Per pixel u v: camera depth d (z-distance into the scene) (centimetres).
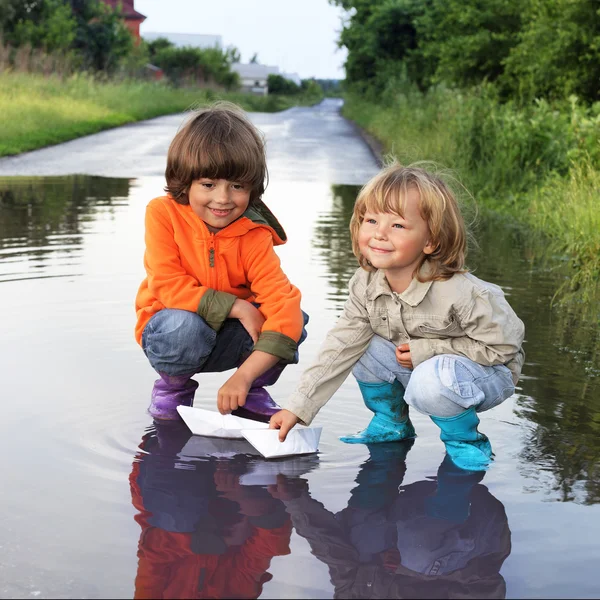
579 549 194
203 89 5216
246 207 284
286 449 249
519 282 508
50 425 265
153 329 281
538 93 1327
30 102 2017
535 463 245
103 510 207
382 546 193
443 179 261
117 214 757
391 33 2969
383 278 260
